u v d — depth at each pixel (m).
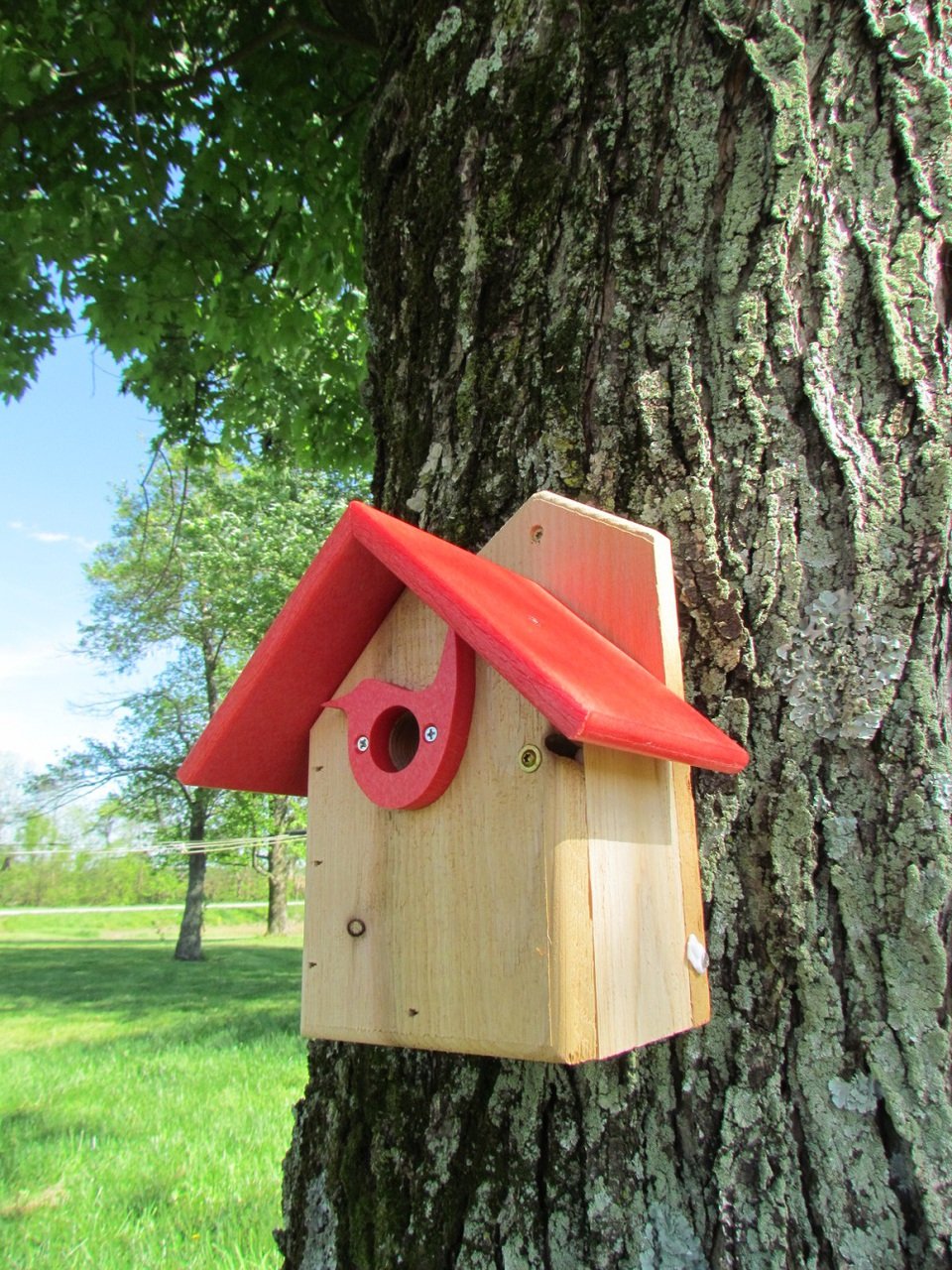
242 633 17.58
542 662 1.13
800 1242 1.26
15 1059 6.33
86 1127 4.58
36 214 4.11
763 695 1.43
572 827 1.20
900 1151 1.26
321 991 1.36
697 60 1.62
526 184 1.72
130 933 23.27
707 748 1.24
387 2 2.11
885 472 1.46
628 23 1.68
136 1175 3.90
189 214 4.34
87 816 18.94
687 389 1.54
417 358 1.83
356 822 1.38
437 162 1.84
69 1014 8.40
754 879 1.39
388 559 1.28
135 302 4.38
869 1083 1.29
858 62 1.59
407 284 1.87
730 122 1.60
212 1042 6.82
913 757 1.37
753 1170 1.30
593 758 1.24
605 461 1.57
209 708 18.38
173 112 4.21
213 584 16.97
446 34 1.87
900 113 1.56
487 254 1.74
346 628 1.41
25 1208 3.57
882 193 1.56
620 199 1.64
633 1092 1.37
